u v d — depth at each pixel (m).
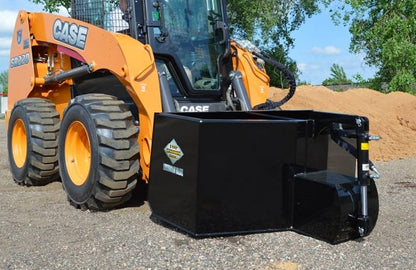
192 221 3.45
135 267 3.00
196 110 4.73
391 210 4.42
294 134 3.67
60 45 5.17
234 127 3.46
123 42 4.25
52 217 4.12
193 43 4.80
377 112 9.45
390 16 13.91
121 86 4.80
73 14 5.26
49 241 3.48
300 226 3.63
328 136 3.77
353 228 3.41
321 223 3.46
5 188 5.45
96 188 4.09
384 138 8.53
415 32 13.65
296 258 3.14
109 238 3.52
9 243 3.45
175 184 3.60
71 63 5.45
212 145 3.41
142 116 4.23
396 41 13.42
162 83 4.36
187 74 4.71
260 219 3.61
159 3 4.58
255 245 3.37
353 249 3.32
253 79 5.09
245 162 3.52
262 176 3.59
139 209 4.35
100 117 4.07
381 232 3.73
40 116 5.29
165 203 3.72
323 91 9.80
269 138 3.58
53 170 5.32
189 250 3.26
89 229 3.75
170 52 4.62
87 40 4.71
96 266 3.01
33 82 5.70
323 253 3.24
